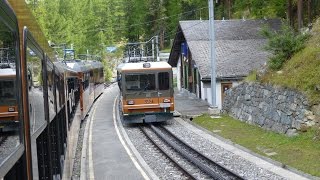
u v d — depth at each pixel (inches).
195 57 1269.7
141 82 905.5
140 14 2716.5
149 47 2635.3
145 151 659.4
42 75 198.8
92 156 625.3
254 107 848.3
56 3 2396.7
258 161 551.2
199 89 1402.6
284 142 642.2
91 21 2792.8
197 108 1151.0
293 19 1374.3
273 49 824.9
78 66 970.7
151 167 552.4
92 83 1381.6
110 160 593.6
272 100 767.1
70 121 546.3
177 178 492.4
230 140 706.2
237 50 1304.1
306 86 673.0
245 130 794.2
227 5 1882.4
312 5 1334.9
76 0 2817.4
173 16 2605.8
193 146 679.1
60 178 287.6
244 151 621.9
